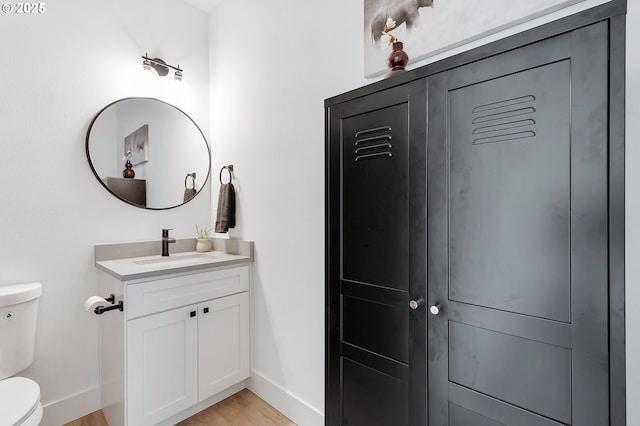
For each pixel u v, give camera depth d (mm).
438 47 1231
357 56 1518
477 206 912
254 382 2080
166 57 2275
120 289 1575
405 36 1329
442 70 973
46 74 1775
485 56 892
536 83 815
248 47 2141
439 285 985
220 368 1922
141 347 1586
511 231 856
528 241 832
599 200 736
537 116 814
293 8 1830
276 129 1935
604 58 726
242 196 2186
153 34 2213
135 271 1610
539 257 815
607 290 728
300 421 1770
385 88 1110
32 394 1265
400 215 1075
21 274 1688
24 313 1559
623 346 711
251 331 2096
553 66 792
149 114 2178
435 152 989
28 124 1717
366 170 1172
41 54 1761
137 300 1575
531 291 827
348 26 1558
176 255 2195
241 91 2195
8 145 1660
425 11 1269
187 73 2385
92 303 1519
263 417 1848
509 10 1063
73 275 1851
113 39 2029
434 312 981
